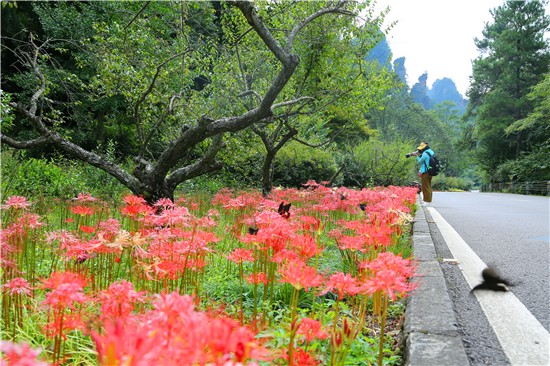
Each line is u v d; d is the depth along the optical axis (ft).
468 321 9.68
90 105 53.72
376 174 63.77
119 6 39.88
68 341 7.26
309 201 23.49
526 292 11.87
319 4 33.47
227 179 47.75
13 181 25.32
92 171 37.37
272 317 9.04
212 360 2.59
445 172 212.84
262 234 8.53
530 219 31.24
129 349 2.34
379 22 35.35
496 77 139.23
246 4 19.69
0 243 8.50
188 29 30.71
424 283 11.12
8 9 50.01
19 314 7.84
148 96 25.86
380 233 9.07
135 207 10.75
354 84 36.76
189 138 20.58
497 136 129.29
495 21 148.66
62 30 47.06
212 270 13.46
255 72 37.55
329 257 14.89
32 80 44.21
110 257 10.21
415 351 7.18
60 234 9.52
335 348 5.87
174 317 2.95
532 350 8.14
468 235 22.66
